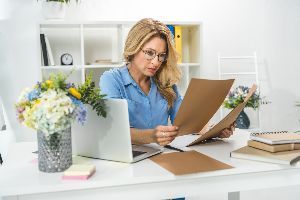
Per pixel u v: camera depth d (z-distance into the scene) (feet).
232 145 5.15
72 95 3.92
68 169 3.74
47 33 11.72
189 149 4.90
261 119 13.74
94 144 4.42
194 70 12.23
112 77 5.73
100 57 12.17
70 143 4.03
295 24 13.78
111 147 4.28
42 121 3.67
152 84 6.07
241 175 4.02
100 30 12.09
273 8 13.50
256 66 12.85
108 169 3.98
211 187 3.94
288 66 13.84
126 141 4.14
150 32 5.36
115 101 4.09
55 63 11.82
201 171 3.82
